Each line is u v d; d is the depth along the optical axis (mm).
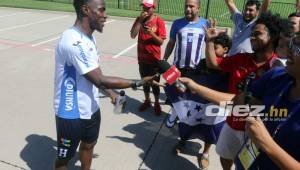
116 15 15883
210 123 4242
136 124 5680
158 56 5816
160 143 5141
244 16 5141
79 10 3182
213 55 3523
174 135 5391
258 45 3176
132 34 5867
